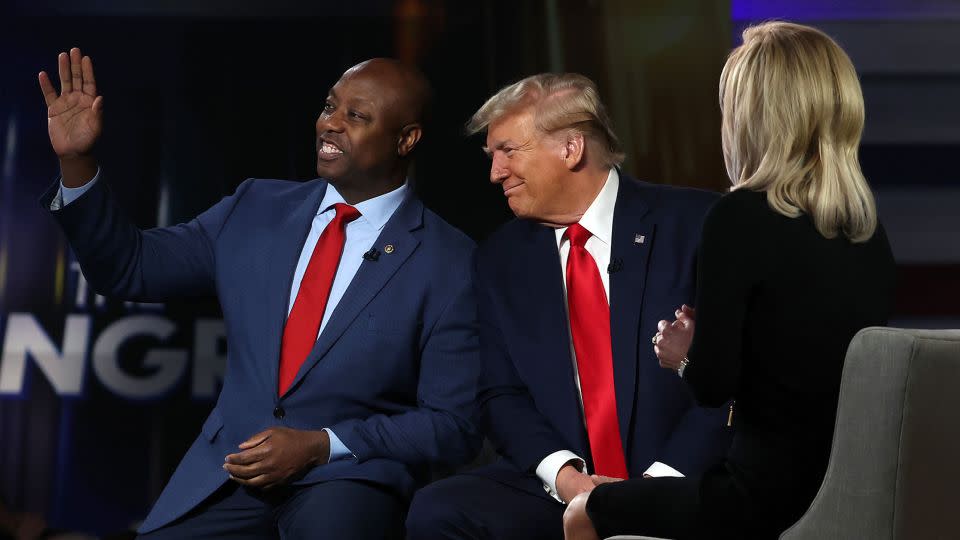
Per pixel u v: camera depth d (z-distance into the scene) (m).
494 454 11.42
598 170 8.62
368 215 9.45
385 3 15.52
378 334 9.02
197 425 15.08
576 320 8.43
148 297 9.35
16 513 14.52
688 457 7.85
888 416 5.61
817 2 15.69
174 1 15.36
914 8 15.80
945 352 5.62
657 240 8.45
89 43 15.27
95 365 14.99
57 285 15.05
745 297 6.29
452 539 8.08
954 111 15.79
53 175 15.17
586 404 8.23
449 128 15.41
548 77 8.75
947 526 5.65
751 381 6.41
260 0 15.46
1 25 15.12
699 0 15.52
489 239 9.16
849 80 6.57
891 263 6.63
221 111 15.41
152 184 15.27
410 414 8.88
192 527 8.70
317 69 15.52
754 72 6.66
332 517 8.29
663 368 8.10
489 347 8.73
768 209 6.39
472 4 15.55
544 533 8.04
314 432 8.57
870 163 15.72
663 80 15.50
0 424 14.81
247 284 9.25
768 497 6.22
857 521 5.69
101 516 14.84
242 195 9.87
